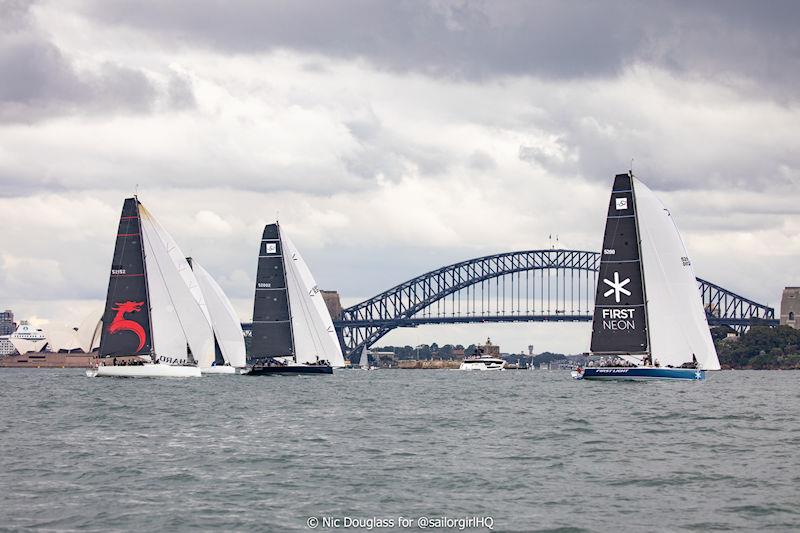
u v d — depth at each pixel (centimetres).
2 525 11888
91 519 12181
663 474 15125
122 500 13225
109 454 17075
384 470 15450
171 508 12756
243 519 12200
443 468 15650
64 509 12700
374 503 13100
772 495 13575
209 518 12250
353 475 15000
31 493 13662
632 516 12388
